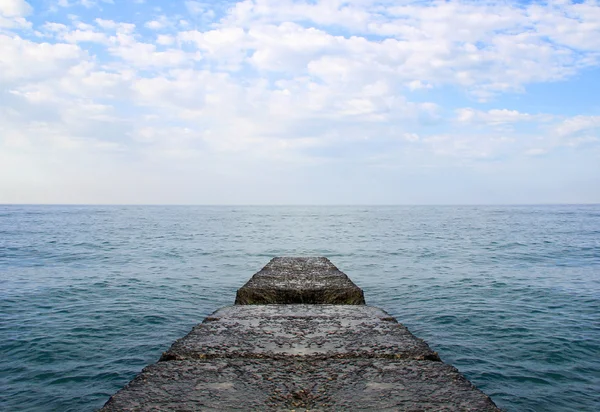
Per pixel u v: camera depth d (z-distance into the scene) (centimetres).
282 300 616
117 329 921
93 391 630
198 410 242
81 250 2461
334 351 338
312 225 5822
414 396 261
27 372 692
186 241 3155
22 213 10744
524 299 1204
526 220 7250
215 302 1195
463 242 3095
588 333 884
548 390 633
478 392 267
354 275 1627
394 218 8606
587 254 2316
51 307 1102
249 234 3988
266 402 253
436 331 910
